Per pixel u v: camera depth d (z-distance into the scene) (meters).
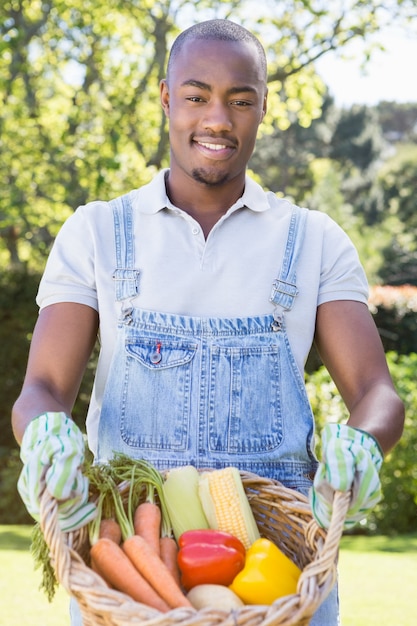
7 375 9.14
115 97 10.12
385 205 31.73
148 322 1.90
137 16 10.21
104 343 1.93
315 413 7.07
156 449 1.85
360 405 1.78
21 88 10.18
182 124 1.92
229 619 1.35
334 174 27.67
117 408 1.88
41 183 9.34
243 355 1.88
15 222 9.44
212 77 1.88
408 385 7.47
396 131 45.03
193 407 1.86
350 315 1.94
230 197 2.00
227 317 1.92
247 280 1.93
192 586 1.59
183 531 1.71
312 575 1.42
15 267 9.66
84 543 1.63
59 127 10.01
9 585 4.98
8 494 8.02
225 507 1.70
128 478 1.71
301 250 1.97
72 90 10.51
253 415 1.87
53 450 1.47
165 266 1.94
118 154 9.45
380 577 5.31
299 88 10.23
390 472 7.30
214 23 1.95
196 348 1.88
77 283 1.93
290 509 1.69
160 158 9.85
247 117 1.92
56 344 1.88
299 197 30.00
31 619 4.30
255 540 1.69
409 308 12.13
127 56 10.51
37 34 10.27
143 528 1.64
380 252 23.33
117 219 1.99
